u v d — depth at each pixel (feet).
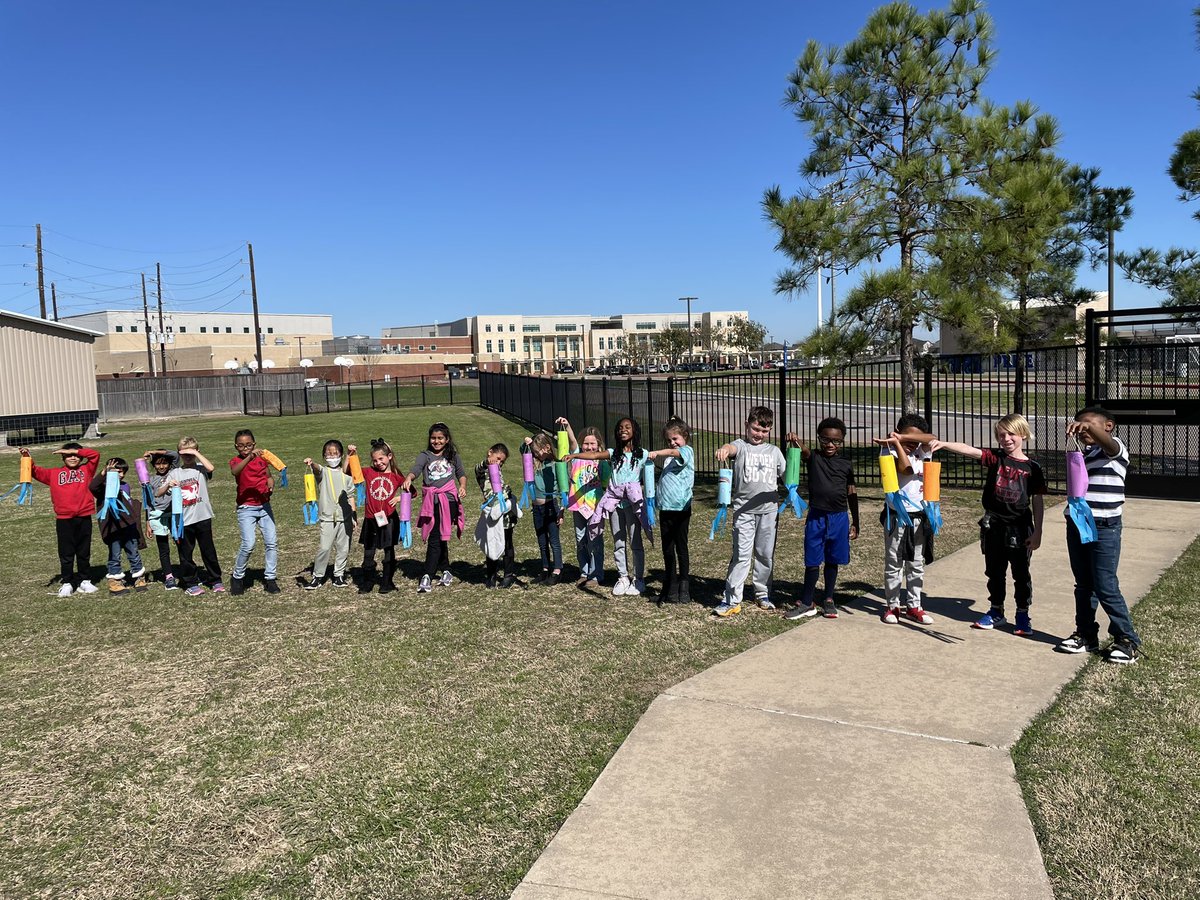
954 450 19.57
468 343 439.63
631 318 504.02
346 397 176.65
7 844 12.08
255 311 192.24
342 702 16.92
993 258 38.96
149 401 137.08
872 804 11.93
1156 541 27.55
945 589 23.11
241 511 25.91
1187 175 42.96
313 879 10.96
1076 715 14.73
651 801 12.23
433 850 11.48
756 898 9.94
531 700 16.52
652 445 50.08
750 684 16.58
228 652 20.48
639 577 24.35
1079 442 17.44
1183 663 16.98
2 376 89.30
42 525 41.16
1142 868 10.47
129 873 11.27
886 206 40.86
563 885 10.36
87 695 17.90
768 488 21.38
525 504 26.08
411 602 24.53
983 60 42.42
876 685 16.30
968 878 10.20
